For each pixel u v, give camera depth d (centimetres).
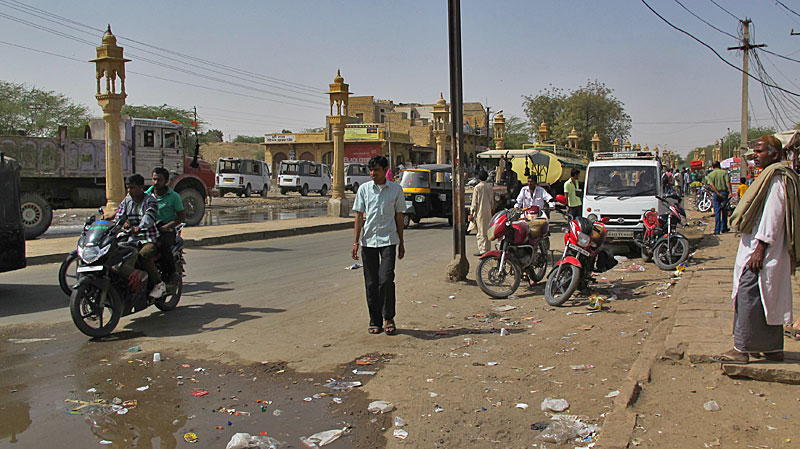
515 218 874
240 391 487
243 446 383
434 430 410
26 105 5531
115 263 652
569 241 816
